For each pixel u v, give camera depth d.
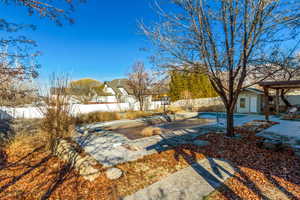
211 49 4.78
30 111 10.35
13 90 5.80
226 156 3.97
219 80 5.23
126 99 22.06
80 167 3.52
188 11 4.67
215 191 2.56
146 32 4.86
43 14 3.08
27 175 3.54
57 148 4.86
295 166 3.29
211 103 17.00
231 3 4.36
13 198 2.76
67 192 2.83
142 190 2.67
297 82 7.68
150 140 5.71
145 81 16.72
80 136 6.59
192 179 2.95
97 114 11.38
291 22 3.78
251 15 4.19
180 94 19.03
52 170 3.75
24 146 5.47
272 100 14.91
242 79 4.90
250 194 2.44
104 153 4.41
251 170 3.20
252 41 4.29
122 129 9.06
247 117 11.38
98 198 2.57
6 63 4.54
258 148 4.46
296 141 4.95
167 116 12.38
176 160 3.83
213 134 6.25
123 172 3.28
